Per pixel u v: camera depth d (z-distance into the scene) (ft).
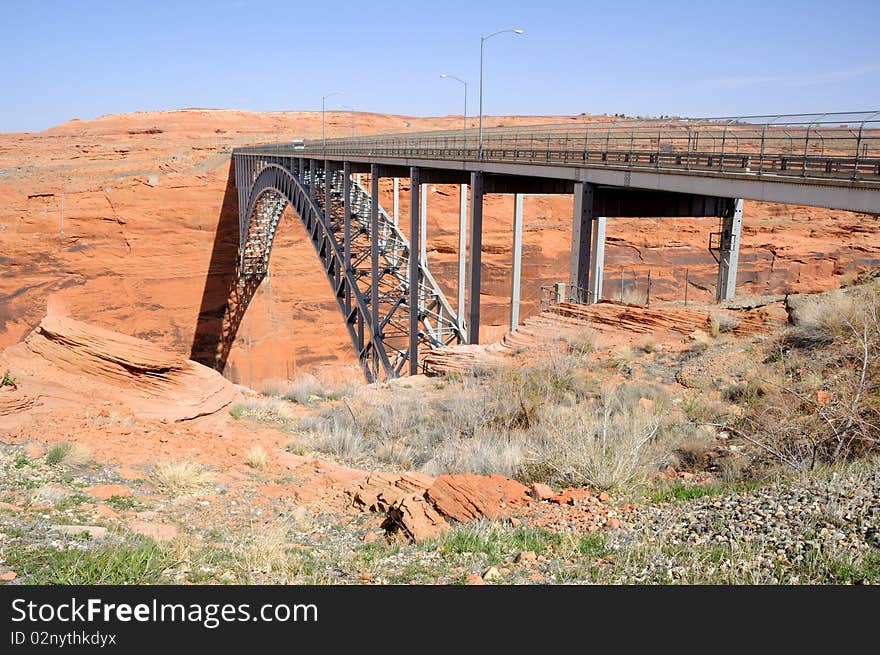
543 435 42.83
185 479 34.45
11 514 25.54
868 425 33.19
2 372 45.19
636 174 57.26
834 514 23.67
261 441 48.01
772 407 38.75
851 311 52.49
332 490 36.14
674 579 20.34
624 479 32.89
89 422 42.50
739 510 26.09
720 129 60.29
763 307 67.87
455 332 116.67
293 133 417.28
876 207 36.83
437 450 45.11
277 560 23.02
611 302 74.13
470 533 26.02
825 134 49.29
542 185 79.82
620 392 50.44
